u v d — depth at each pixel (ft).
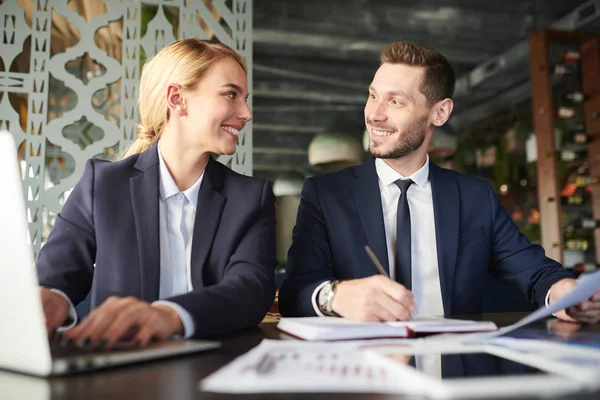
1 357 1.87
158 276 3.50
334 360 1.90
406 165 5.05
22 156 8.07
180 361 2.11
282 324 3.07
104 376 1.83
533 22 19.08
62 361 1.85
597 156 14.51
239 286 3.15
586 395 1.47
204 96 3.71
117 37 11.20
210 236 3.64
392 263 4.83
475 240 4.90
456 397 1.42
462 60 22.26
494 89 23.50
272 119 23.26
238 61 3.87
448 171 5.27
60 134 8.02
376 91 5.02
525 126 20.01
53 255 3.53
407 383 1.57
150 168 3.76
